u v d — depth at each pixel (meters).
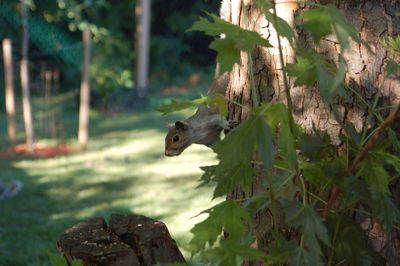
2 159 13.46
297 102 3.14
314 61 2.36
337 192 2.57
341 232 2.64
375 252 2.76
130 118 18.67
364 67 3.04
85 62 14.23
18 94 20.81
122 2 24.73
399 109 2.40
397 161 2.50
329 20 2.01
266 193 2.56
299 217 2.33
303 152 2.62
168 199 9.99
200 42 25.64
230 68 2.18
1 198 10.17
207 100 2.58
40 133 16.36
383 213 2.49
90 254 3.13
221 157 2.14
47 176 11.84
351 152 2.79
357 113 3.05
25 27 14.86
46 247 7.84
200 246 2.39
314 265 2.32
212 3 11.13
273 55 3.17
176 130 3.50
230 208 2.42
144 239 3.26
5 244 7.92
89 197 10.27
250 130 2.14
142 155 13.64
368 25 3.02
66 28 22.67
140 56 21.36
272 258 2.38
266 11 2.24
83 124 14.38
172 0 25.98
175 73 25.77
